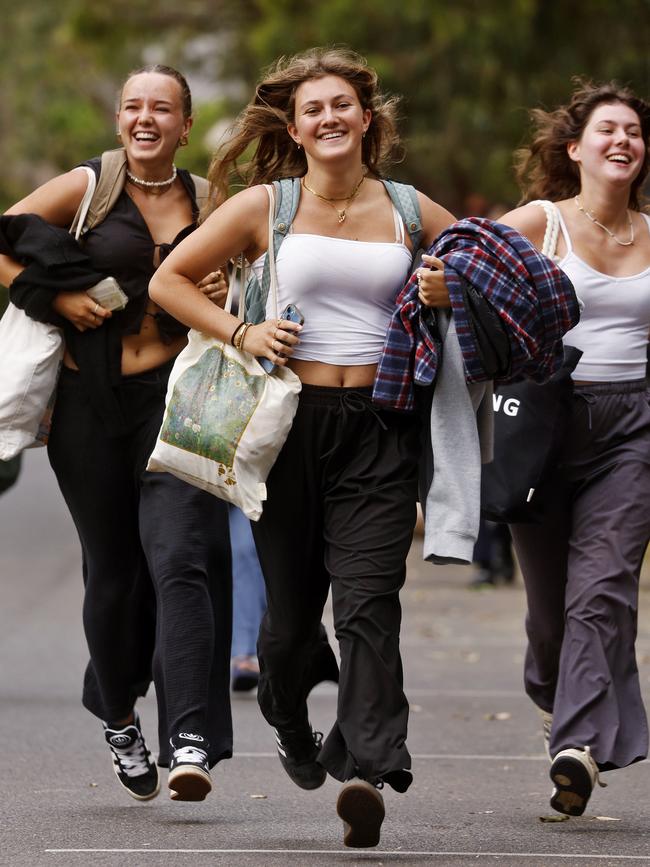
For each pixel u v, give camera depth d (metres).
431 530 12.05
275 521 12.43
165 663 12.95
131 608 14.10
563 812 13.06
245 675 20.70
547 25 40.38
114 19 60.22
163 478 13.45
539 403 13.49
